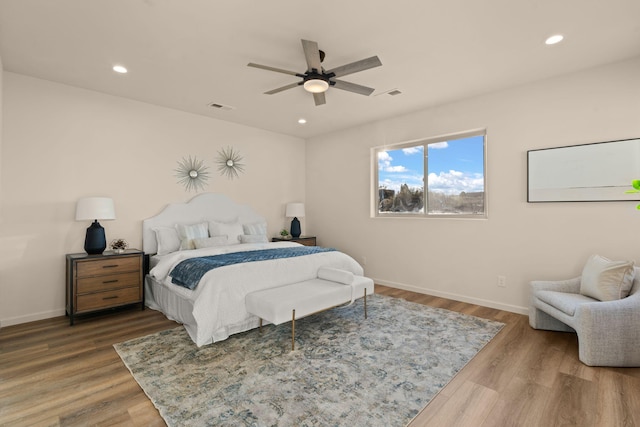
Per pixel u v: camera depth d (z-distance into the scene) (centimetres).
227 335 281
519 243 353
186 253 354
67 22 229
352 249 527
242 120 487
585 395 198
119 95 381
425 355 251
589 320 233
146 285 393
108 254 345
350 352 256
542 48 266
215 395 197
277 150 561
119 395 197
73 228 354
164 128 425
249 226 491
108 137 379
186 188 448
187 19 224
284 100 396
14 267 321
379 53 273
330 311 358
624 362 230
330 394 198
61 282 347
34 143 331
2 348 263
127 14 219
